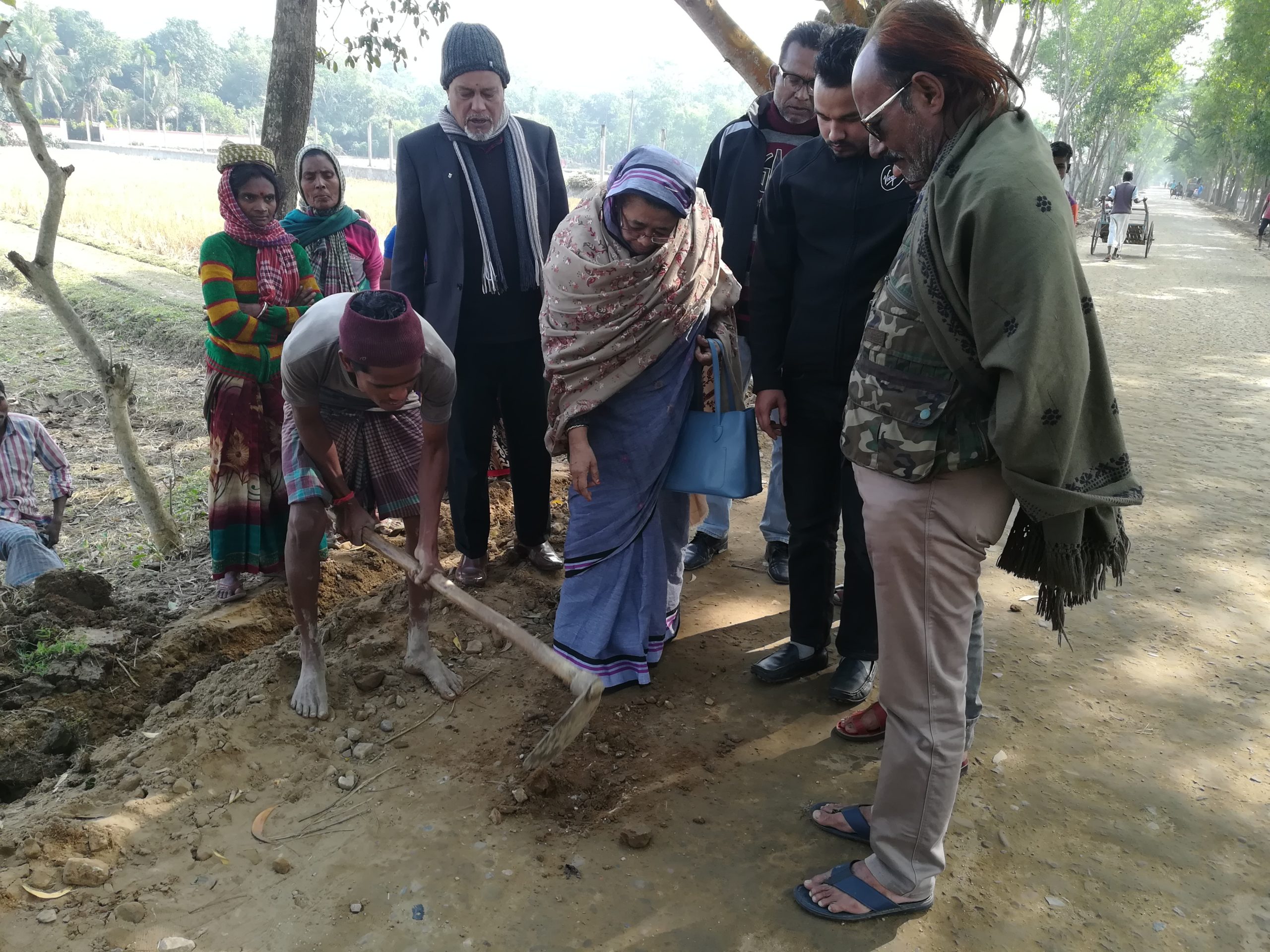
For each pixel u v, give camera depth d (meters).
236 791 2.80
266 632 4.03
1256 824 2.69
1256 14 31.42
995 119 2.00
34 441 4.59
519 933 2.31
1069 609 3.98
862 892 2.35
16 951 2.22
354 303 2.51
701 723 3.18
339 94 106.44
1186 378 8.63
